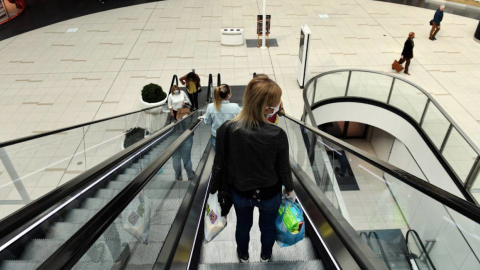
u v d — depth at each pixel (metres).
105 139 6.26
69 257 1.24
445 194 1.58
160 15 15.19
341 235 2.49
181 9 15.79
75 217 2.84
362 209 2.92
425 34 12.93
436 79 10.23
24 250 2.22
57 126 8.57
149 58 11.63
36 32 13.79
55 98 9.66
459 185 6.81
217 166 1.96
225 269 2.45
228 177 2.00
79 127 5.24
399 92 8.55
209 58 11.53
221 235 3.07
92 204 3.13
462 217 2.21
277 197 2.04
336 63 11.09
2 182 4.56
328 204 3.00
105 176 3.54
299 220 2.29
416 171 9.05
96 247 1.72
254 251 2.75
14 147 4.77
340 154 3.12
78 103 9.45
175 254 2.45
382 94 8.90
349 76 8.79
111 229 1.89
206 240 2.38
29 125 8.62
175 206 3.04
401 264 2.72
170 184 3.18
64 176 5.23
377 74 8.59
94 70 10.99
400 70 10.51
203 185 3.85
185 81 8.80
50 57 11.83
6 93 9.88
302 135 4.54
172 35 13.23
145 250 2.29
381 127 9.33
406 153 9.91
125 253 2.02
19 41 13.04
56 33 13.64
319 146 3.74
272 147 1.81
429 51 11.73
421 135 8.15
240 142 1.82
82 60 11.59
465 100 9.33
